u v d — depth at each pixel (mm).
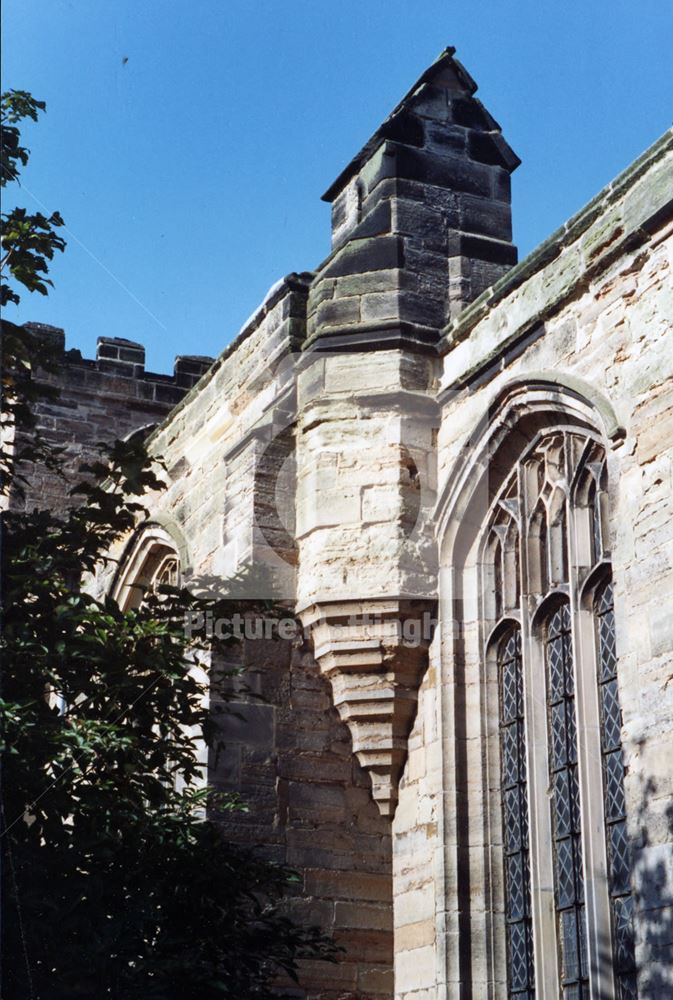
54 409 25672
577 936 13898
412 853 15984
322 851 16172
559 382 14562
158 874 12742
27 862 11859
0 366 13383
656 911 12039
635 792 12492
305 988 15594
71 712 12875
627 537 13250
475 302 16297
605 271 14328
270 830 16062
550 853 14422
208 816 15883
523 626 15211
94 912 11961
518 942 14742
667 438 13016
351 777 16547
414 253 17375
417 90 18203
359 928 15992
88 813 12438
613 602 13969
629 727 12711
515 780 15250
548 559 15164
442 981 14914
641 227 13758
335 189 18656
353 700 16391
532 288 15438
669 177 13617
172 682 13031
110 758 12391
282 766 16328
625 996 13109
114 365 26344
